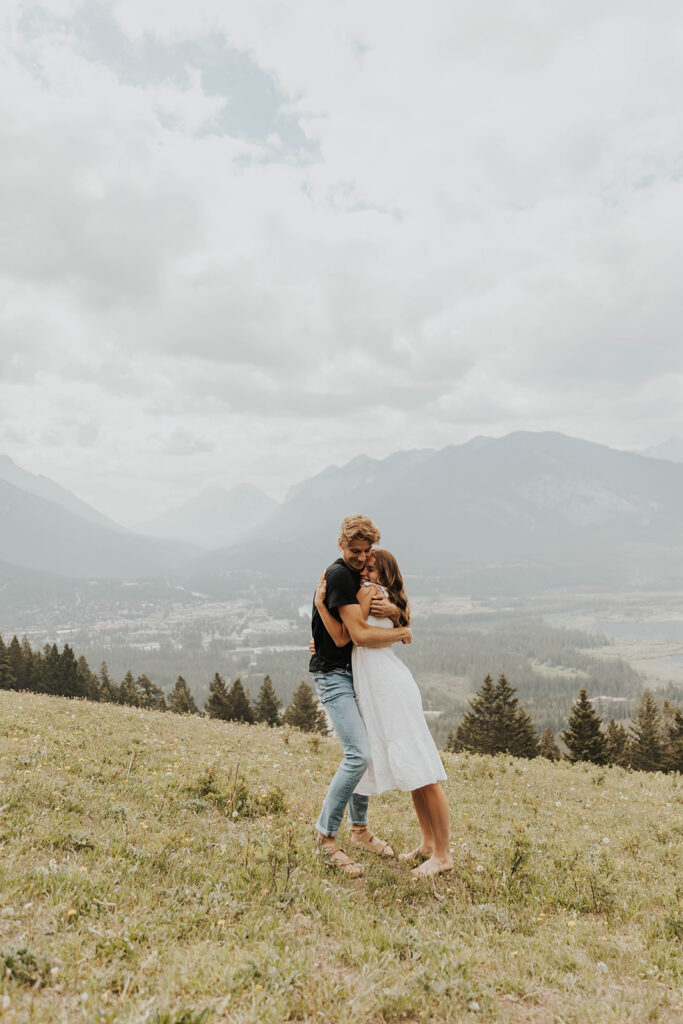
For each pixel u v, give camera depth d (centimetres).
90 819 575
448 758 1372
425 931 439
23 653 8356
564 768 1564
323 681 573
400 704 554
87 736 977
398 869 575
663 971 404
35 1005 288
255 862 520
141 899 421
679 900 546
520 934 462
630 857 716
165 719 1497
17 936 349
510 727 6088
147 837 546
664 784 1342
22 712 1151
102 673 8981
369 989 342
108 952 346
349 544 549
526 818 889
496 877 566
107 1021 277
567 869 612
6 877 409
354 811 616
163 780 743
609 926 494
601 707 19862
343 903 471
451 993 355
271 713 7475
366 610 550
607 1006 350
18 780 620
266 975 345
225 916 422
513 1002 365
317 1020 320
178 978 330
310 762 1098
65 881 416
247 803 695
